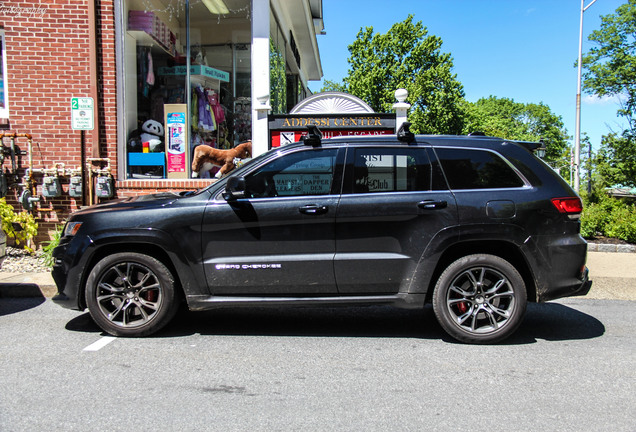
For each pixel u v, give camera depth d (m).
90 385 3.61
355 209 4.54
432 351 4.43
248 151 9.32
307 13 13.34
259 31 9.23
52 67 8.52
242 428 3.00
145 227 4.54
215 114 9.45
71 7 8.48
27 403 3.31
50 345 4.49
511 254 4.69
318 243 4.55
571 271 4.52
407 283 4.55
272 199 4.60
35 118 8.55
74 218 4.77
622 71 22.52
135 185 8.78
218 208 4.59
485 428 3.02
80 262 4.62
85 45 8.53
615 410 3.27
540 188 4.56
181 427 3.00
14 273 7.10
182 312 5.74
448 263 4.68
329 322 5.38
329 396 3.46
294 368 3.99
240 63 9.39
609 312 5.79
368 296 4.61
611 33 22.91
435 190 4.57
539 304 6.18
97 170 8.62
